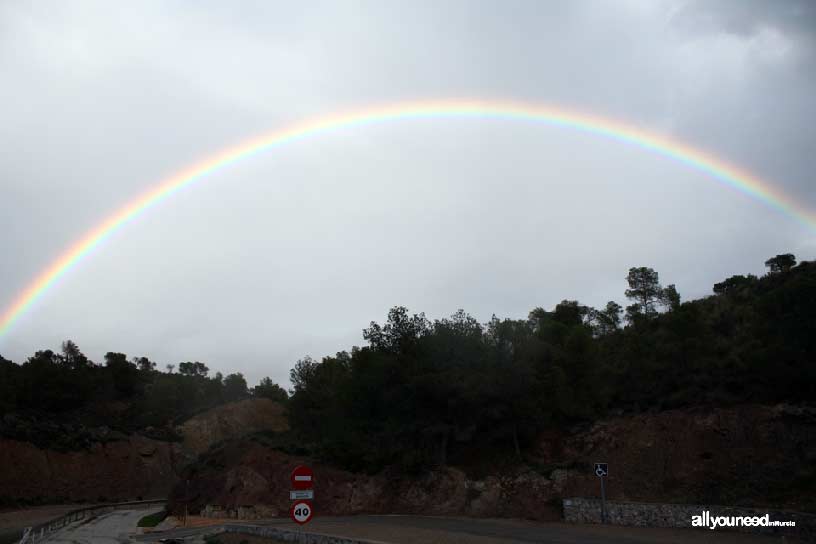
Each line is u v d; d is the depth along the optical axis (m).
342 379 69.94
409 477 52.62
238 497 60.09
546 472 44.25
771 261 86.81
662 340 53.31
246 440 72.94
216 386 186.62
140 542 40.44
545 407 51.28
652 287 84.94
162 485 115.38
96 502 97.38
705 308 69.31
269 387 182.88
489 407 50.47
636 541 26.45
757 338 46.34
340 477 56.84
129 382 140.75
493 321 58.47
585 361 52.75
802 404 37.66
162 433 131.88
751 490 33.56
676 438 40.62
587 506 36.06
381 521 42.03
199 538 42.22
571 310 75.94
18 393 107.88
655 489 37.59
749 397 40.94
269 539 34.66
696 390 44.38
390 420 56.72
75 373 123.38
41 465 92.56
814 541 24.62
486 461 50.97
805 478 32.28
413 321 60.44
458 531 32.81
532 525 35.69
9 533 53.62
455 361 54.31
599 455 44.22
